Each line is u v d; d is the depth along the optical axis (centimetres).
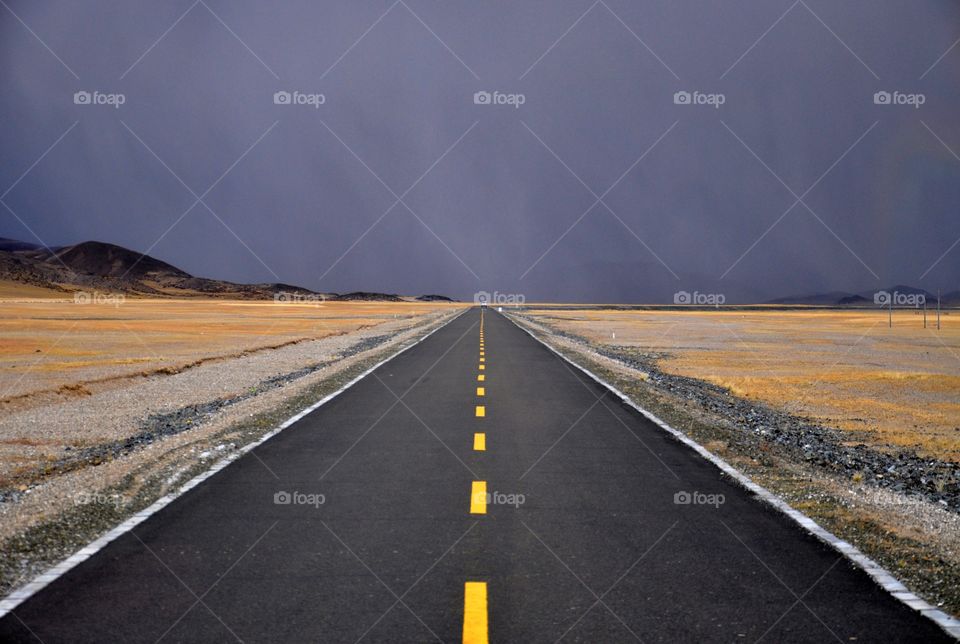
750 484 820
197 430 1180
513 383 1912
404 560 554
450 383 1905
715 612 456
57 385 2028
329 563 546
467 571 530
